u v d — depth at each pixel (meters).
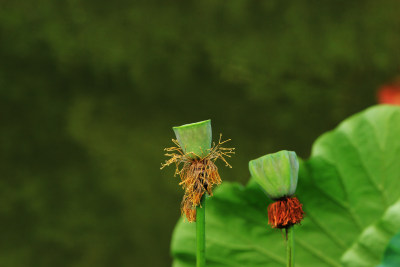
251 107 14.01
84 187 13.70
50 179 13.87
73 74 14.52
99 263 13.12
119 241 13.17
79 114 14.25
